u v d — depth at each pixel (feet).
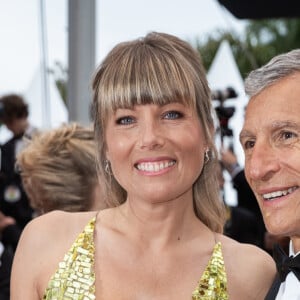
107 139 7.53
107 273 7.40
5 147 21.18
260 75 6.45
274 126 6.21
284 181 6.21
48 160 9.46
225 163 15.70
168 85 7.17
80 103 14.40
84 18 14.37
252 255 7.84
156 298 7.31
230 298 7.43
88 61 14.43
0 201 20.65
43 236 7.56
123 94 7.18
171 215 7.60
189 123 7.34
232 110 12.74
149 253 7.60
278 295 6.81
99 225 7.80
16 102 21.63
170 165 7.26
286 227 6.28
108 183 8.11
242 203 15.58
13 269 7.54
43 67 18.16
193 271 7.57
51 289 7.19
